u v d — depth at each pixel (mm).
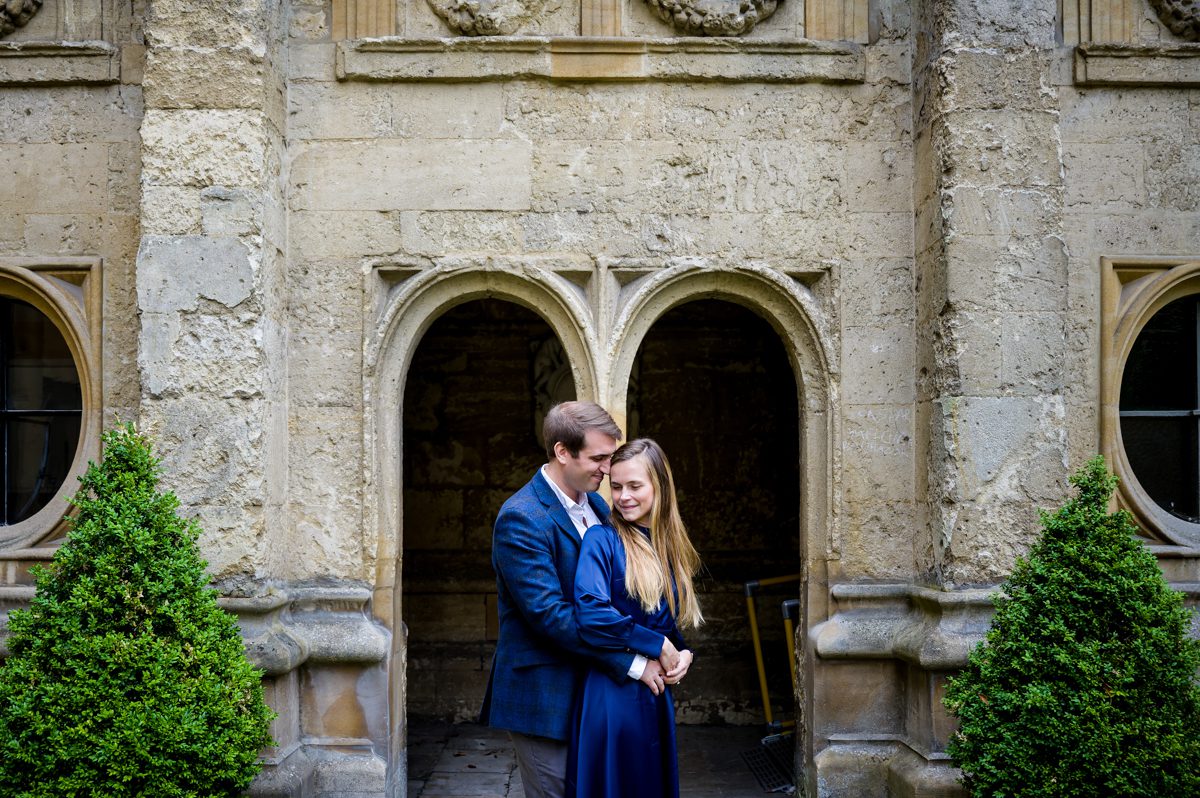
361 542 4336
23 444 4742
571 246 4445
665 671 2771
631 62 4438
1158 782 3381
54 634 3422
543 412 6426
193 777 3408
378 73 4406
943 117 4121
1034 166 4129
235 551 3973
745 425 6496
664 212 4461
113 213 4492
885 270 4477
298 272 4395
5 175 4504
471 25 4422
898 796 4090
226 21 4082
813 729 4387
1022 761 3475
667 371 6488
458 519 6445
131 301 4480
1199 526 4656
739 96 4492
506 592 3004
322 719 4277
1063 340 4094
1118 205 4555
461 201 4434
